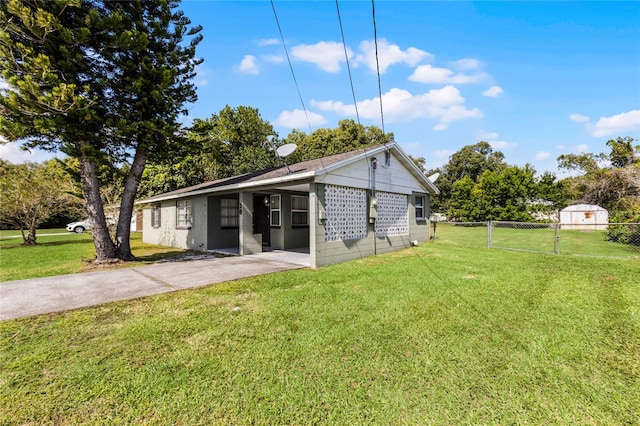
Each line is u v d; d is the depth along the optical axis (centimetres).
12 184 1204
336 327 357
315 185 734
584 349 304
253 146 2706
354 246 857
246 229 952
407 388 241
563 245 1166
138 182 895
